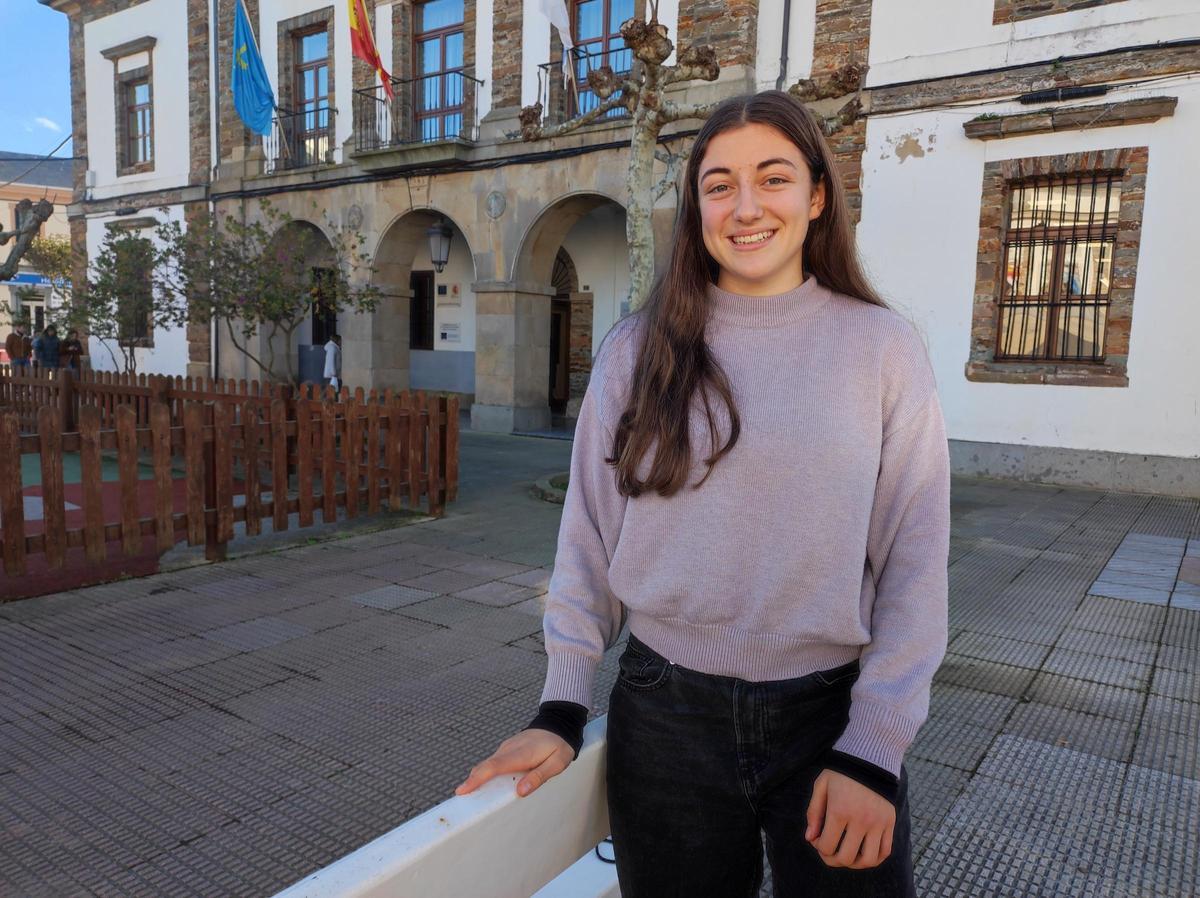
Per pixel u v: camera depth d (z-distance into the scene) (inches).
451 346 708.7
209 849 100.9
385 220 606.5
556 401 685.3
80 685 148.0
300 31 647.8
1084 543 263.9
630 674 52.9
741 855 52.4
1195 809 111.3
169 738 128.9
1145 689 150.6
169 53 727.7
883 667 46.3
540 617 188.4
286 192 658.8
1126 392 359.3
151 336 761.0
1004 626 184.2
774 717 49.3
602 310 627.2
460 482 366.3
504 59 539.5
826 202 52.9
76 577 208.1
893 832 44.7
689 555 49.2
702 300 51.9
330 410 274.2
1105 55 353.1
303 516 258.2
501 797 44.3
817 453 47.4
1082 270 373.7
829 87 312.0
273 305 483.8
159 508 217.6
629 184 296.5
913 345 50.1
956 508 320.2
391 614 189.2
